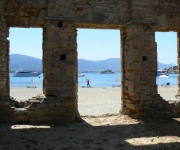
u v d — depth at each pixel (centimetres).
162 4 1352
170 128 1089
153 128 1086
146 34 1298
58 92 1188
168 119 1270
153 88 1298
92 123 1180
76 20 1218
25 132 984
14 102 1219
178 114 1337
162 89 3738
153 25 1306
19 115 1146
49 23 1189
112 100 2308
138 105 1272
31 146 812
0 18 1117
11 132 977
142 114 1275
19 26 1222
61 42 1199
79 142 866
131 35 1297
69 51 1205
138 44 1279
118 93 3116
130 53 1297
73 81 1201
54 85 1188
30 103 1200
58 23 1208
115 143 860
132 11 1278
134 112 1311
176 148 807
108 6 1291
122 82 1396
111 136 950
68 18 1202
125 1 1316
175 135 973
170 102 1344
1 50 1132
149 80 1292
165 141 889
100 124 1158
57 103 1180
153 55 1299
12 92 3181
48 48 1187
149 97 1289
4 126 1066
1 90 1142
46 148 796
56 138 910
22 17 1219
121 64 1405
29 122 1152
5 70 1184
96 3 1275
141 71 1280
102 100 2303
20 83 6131
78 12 1253
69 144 841
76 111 1266
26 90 3575
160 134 988
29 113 1155
